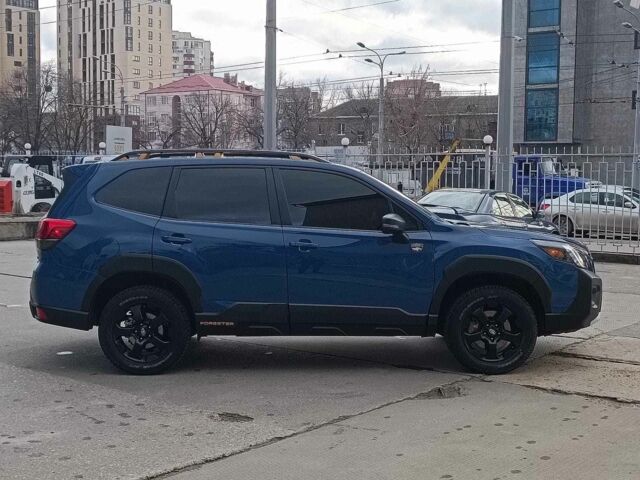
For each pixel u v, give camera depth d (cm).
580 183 1814
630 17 5081
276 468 449
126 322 660
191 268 645
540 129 5206
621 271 1512
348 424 532
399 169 1992
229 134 6256
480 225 693
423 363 714
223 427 524
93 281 647
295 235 649
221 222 655
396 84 6500
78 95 6725
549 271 655
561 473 440
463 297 660
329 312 649
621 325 903
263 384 638
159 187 666
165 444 489
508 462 458
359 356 743
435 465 454
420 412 561
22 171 2566
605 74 5209
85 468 446
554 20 5100
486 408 570
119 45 12238
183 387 627
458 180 1923
